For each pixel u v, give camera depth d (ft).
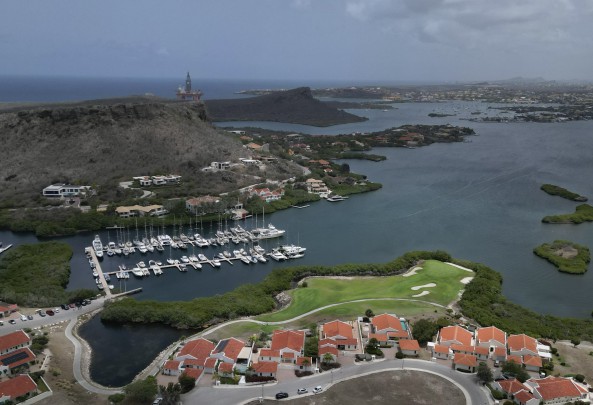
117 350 397.19
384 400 317.63
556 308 484.33
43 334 410.52
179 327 435.12
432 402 316.19
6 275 531.91
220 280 555.69
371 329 408.87
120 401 314.55
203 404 311.88
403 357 368.89
